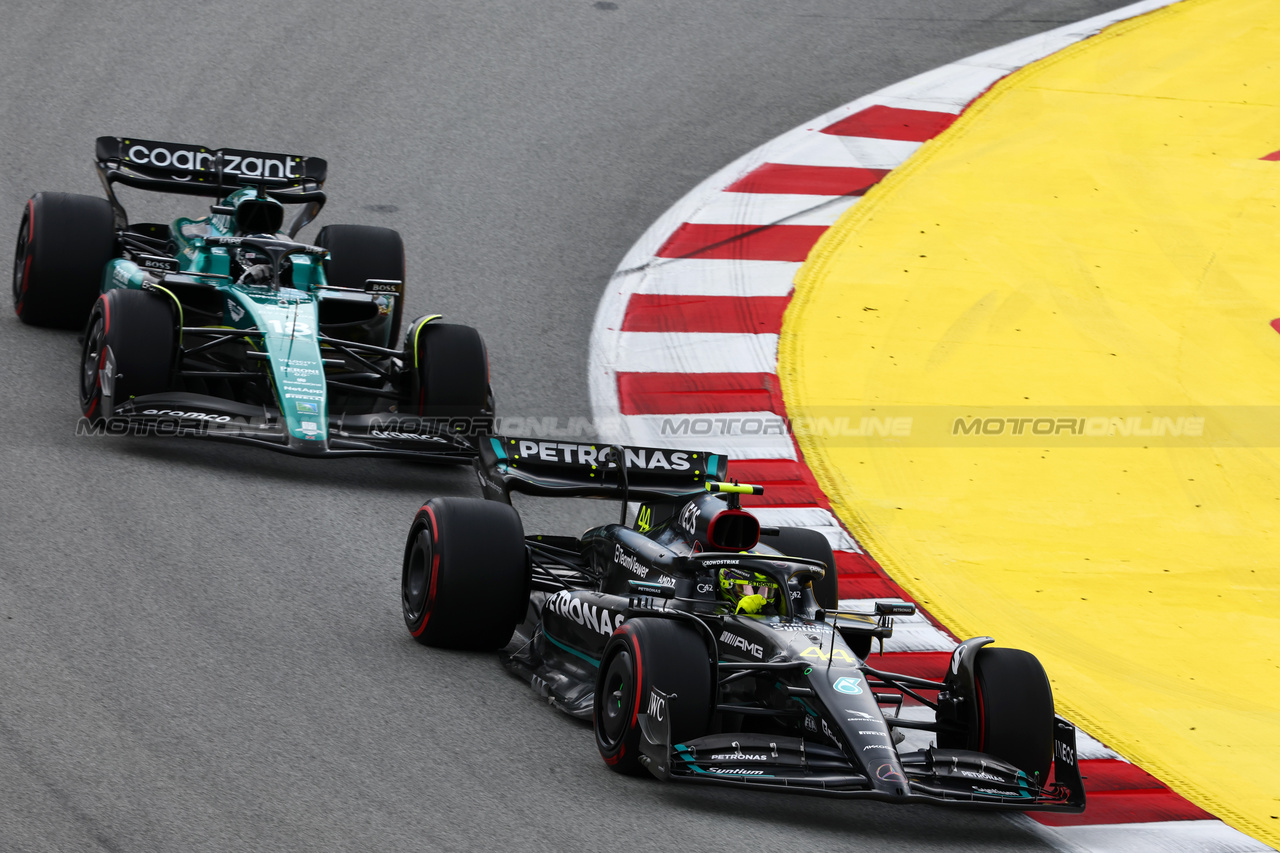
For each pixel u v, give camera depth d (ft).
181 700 79.56
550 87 225.35
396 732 80.02
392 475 125.70
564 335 158.30
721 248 184.65
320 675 86.33
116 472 113.60
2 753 70.38
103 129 192.13
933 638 109.60
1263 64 263.08
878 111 231.50
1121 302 182.60
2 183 174.70
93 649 84.23
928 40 262.06
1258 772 94.63
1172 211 209.15
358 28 234.38
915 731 94.68
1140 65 259.60
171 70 211.20
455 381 125.08
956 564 123.24
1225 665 110.83
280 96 209.05
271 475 120.16
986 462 143.13
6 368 130.62
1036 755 79.82
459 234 179.73
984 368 162.61
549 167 201.67
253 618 93.09
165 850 63.41
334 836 66.74
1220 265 195.11
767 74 240.12
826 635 82.17
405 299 161.17
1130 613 118.01
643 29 250.16
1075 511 135.95
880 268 183.73
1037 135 229.04
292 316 123.85
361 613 97.50
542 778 76.69
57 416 122.93
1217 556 130.11
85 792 67.72
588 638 88.89
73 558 96.89
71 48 213.05
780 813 77.56
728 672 81.56
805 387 153.28
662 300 169.58
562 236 183.21
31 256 136.87
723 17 259.19
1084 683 105.40
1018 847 78.54
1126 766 93.40
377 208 183.42
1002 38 267.39
